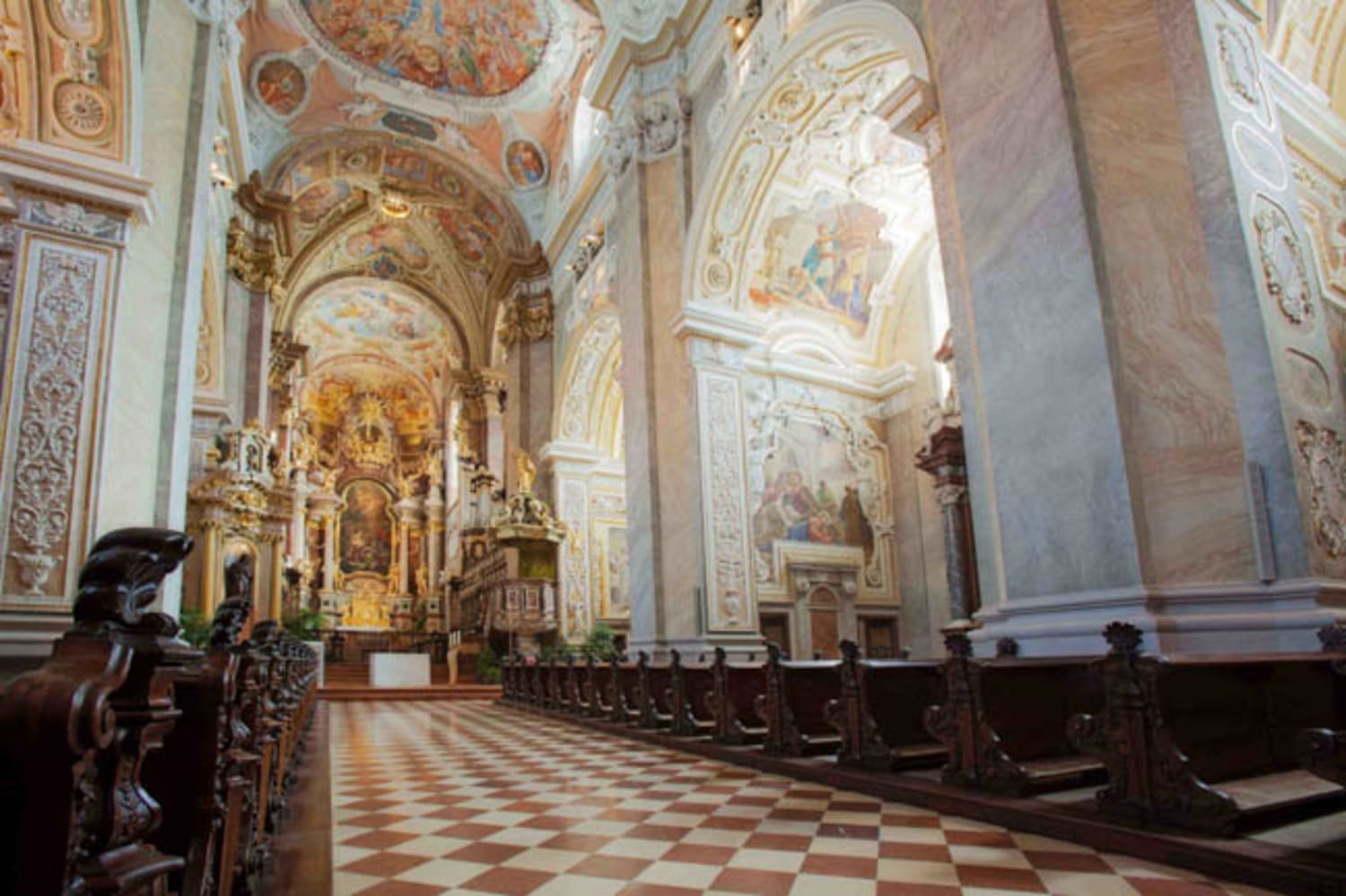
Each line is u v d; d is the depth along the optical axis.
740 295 12.41
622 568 19.34
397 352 31.19
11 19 7.00
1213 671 3.74
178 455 8.21
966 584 12.23
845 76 10.70
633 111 13.56
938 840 3.57
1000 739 4.17
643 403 12.47
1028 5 5.81
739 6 11.88
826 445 16.52
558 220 19.58
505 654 19.02
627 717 8.90
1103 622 4.85
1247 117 5.24
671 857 3.48
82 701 1.15
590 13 16.72
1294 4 7.81
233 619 2.49
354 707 14.38
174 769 2.10
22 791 1.18
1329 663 3.92
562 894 3.01
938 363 16.52
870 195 14.56
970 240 6.14
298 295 24.00
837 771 4.98
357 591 30.97
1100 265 5.23
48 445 6.81
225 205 16.08
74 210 7.22
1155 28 5.37
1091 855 3.28
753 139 11.55
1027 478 5.53
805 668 6.02
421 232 24.03
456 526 28.14
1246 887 2.84
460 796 5.05
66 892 1.15
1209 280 4.95
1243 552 4.62
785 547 15.42
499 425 24.61
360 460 32.62
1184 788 3.23
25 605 6.50
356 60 18.84
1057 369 5.39
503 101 20.19
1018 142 5.80
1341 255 8.22
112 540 1.49
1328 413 4.89
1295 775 3.82
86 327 7.10
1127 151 5.32
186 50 9.07
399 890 3.09
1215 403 4.82
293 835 4.01
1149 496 4.95
